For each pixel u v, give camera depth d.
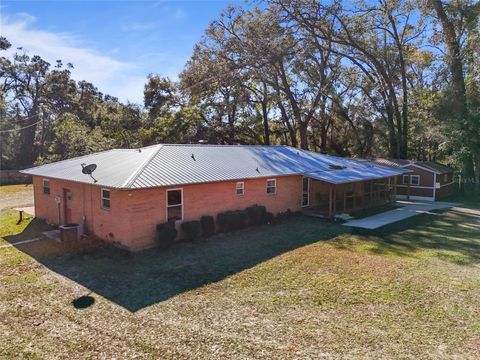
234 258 12.16
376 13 30.61
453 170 30.09
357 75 33.41
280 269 11.09
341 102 33.97
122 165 14.91
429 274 10.62
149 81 39.22
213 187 15.48
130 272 10.86
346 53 32.75
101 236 13.97
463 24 27.75
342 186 22.80
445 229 16.67
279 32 30.19
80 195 15.05
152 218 13.28
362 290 9.46
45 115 47.78
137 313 8.23
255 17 31.30
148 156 15.48
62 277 10.48
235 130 37.69
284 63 33.06
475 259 12.09
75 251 12.77
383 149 35.59
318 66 33.12
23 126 46.12
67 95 50.53
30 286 9.83
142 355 6.59
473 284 9.84
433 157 37.59
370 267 11.23
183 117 34.88
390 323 7.70
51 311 8.37
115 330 7.49
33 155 46.09
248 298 9.02
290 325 7.64
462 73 27.98
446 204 24.47
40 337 7.26
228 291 9.45
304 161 21.97
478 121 25.86
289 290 9.51
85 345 6.95
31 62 47.53
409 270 10.97
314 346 6.83
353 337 7.14
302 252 12.84
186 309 8.43
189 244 13.74
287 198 19.38
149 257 12.23
